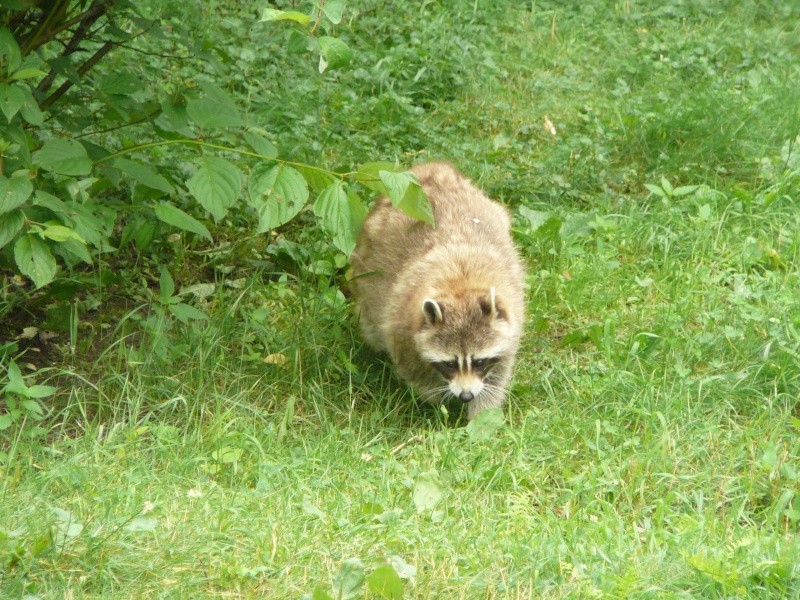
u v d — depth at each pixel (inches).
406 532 189.9
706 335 212.4
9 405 199.3
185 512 190.4
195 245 222.7
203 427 202.4
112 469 195.8
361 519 191.8
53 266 192.4
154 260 218.7
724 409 205.6
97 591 182.9
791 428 204.2
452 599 184.1
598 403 206.4
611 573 186.7
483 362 205.5
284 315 215.2
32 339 210.2
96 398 204.8
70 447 199.0
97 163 200.2
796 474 198.1
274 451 200.7
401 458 202.4
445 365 205.3
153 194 209.9
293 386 207.6
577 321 217.6
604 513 195.8
